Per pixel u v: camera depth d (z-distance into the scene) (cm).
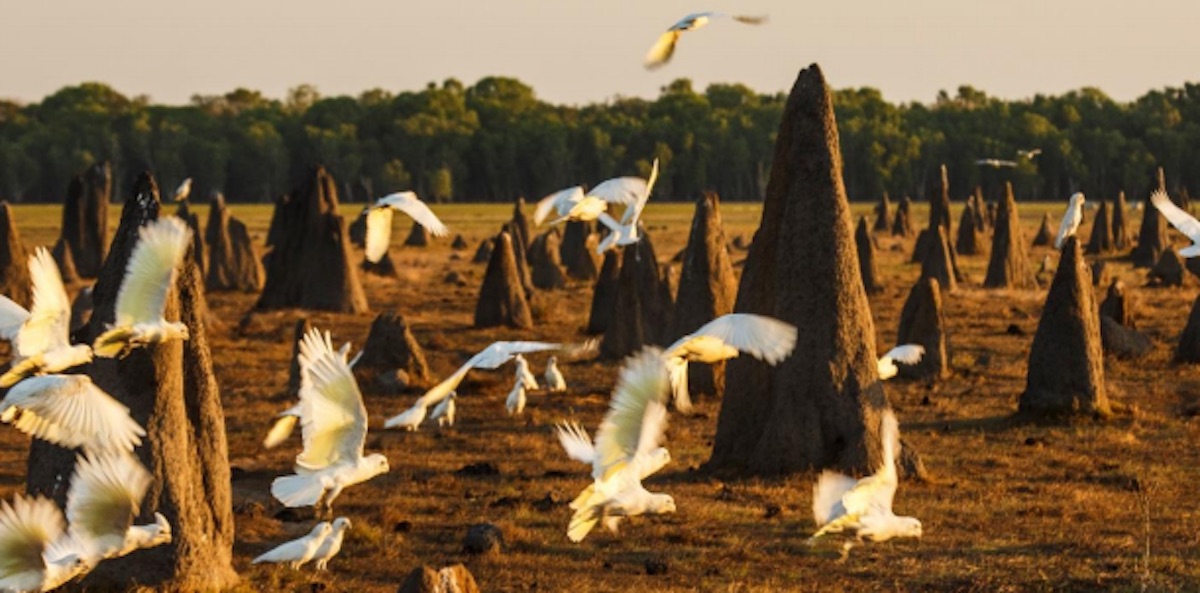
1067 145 17412
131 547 1074
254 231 12675
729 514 2277
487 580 1872
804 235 2619
